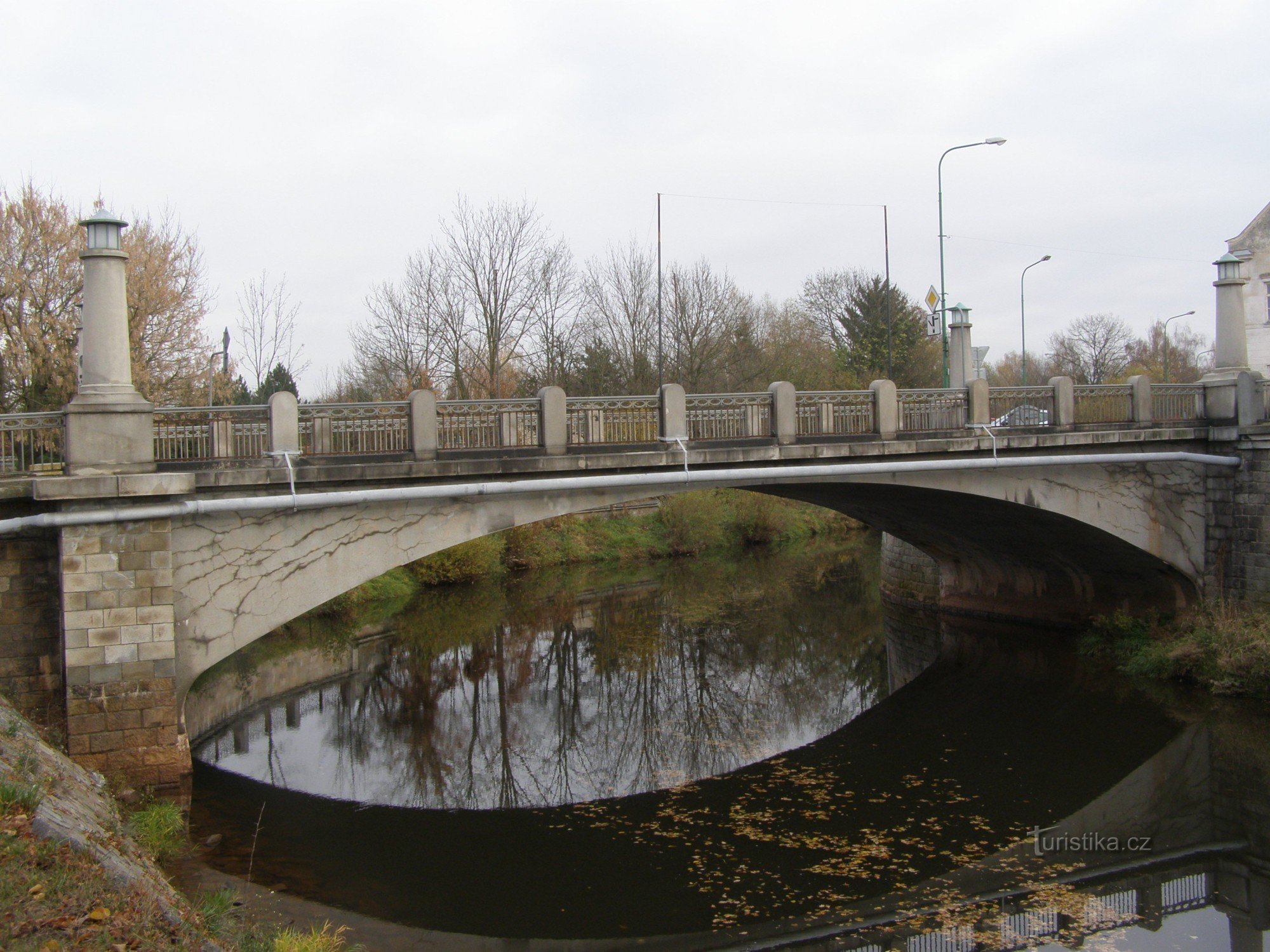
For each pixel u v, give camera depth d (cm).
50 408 2647
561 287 3731
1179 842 1216
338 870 1117
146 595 1219
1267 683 1698
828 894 1070
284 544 1316
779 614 2802
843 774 1480
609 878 1115
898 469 1642
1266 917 1016
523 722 1809
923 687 2016
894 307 5662
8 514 1212
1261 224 3606
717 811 1329
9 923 549
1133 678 1911
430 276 3506
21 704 1223
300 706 1912
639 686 2069
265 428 1315
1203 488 2042
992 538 2353
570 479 1421
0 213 2678
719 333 4184
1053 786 1420
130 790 1173
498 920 1009
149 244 2908
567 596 3155
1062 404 1912
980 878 1113
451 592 3244
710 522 4238
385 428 1382
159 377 2870
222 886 1023
